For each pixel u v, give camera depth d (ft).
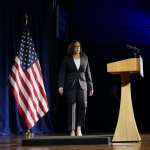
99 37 42.75
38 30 39.70
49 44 41.11
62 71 25.48
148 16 41.73
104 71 42.50
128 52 41.96
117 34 42.37
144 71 41.39
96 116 42.42
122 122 21.62
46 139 22.40
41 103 27.17
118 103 42.04
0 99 35.65
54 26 41.60
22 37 28.19
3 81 35.94
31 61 27.50
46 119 40.24
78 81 25.09
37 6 39.63
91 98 42.60
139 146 19.15
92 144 21.65
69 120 25.25
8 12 36.78
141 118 41.42
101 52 42.68
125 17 42.27
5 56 36.22
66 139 22.21
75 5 43.24
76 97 25.30
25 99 26.73
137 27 41.91
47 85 40.16
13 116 36.91
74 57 25.40
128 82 21.47
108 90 42.29
